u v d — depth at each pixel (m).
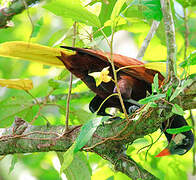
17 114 7.42
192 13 9.72
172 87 5.53
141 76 6.59
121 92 6.46
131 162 6.50
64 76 7.99
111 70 6.68
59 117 9.10
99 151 6.46
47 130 6.66
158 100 5.68
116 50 11.28
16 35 9.70
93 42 5.61
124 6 7.13
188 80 5.07
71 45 6.90
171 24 5.48
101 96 7.08
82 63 6.48
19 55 6.15
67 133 6.47
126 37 11.52
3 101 7.31
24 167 9.70
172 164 8.49
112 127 6.28
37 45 6.18
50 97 9.09
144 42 8.18
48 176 10.10
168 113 5.71
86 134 4.89
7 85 6.50
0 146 6.72
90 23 5.32
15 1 6.28
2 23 6.33
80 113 7.55
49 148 6.55
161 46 8.60
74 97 9.27
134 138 6.17
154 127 5.93
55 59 6.43
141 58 8.12
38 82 10.48
